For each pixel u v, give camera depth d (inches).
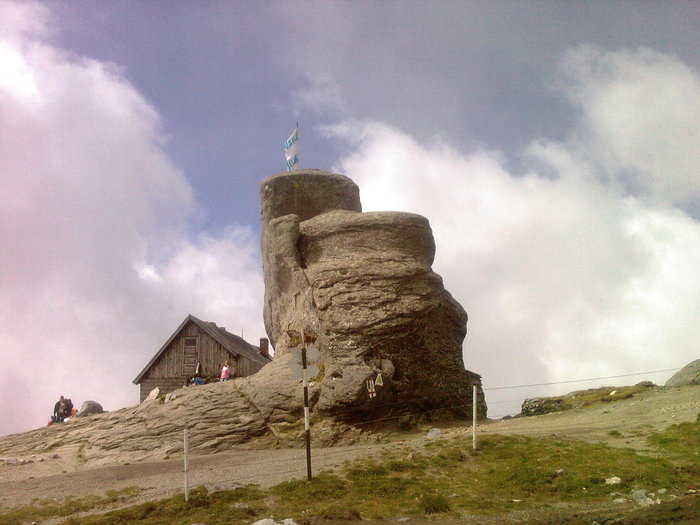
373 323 1038.4
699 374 1119.6
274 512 609.6
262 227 1348.4
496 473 702.5
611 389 1172.5
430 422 1088.8
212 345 1364.4
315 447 968.3
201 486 698.2
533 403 1175.0
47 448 1016.2
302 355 746.8
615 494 621.9
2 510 693.3
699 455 705.6
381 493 653.9
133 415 1066.7
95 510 669.9
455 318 1199.6
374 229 1157.1
